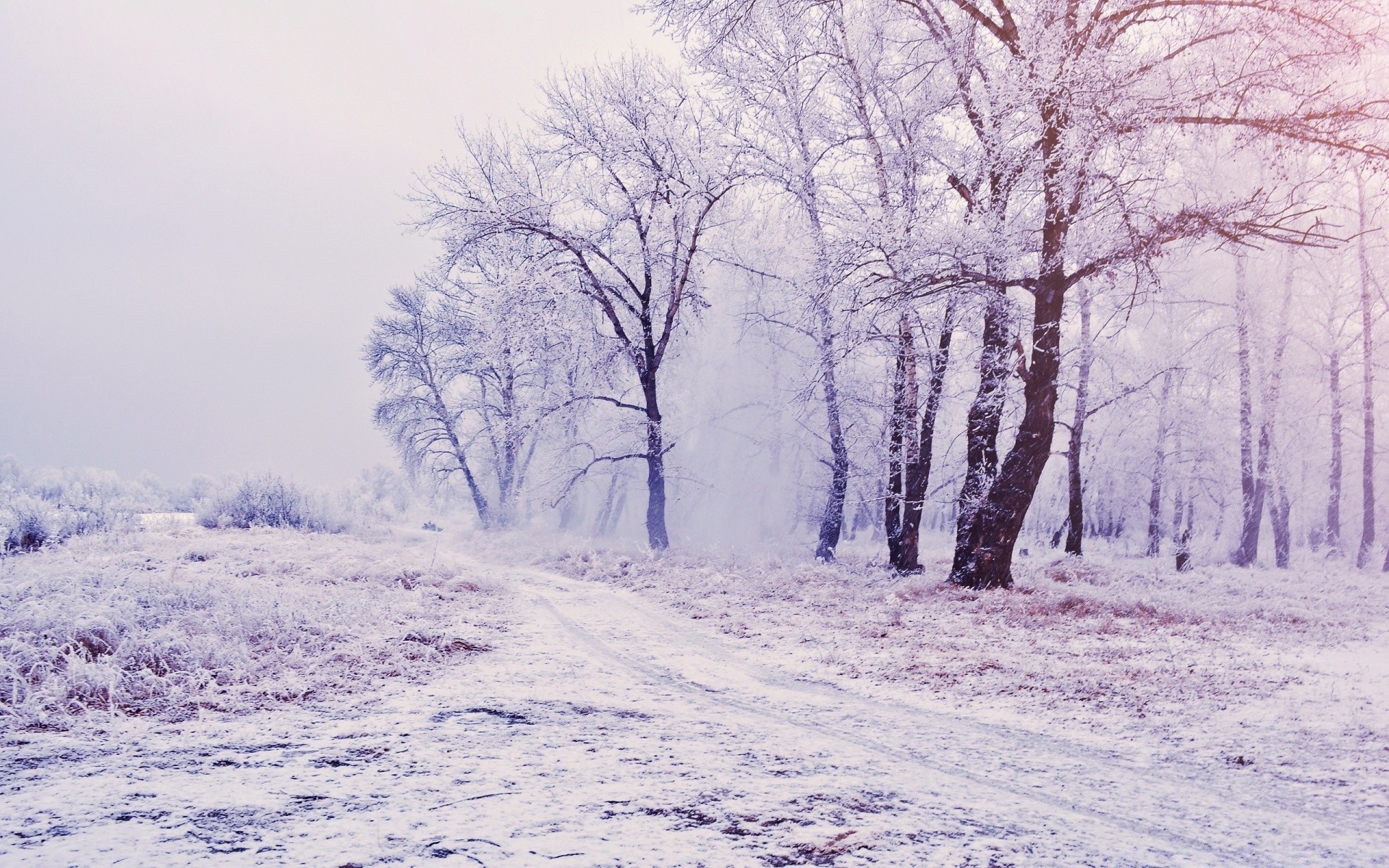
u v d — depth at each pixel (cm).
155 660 607
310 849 309
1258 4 1103
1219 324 2377
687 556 1939
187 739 461
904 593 1303
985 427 1471
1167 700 628
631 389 2600
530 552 2180
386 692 595
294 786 387
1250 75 1096
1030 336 1437
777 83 1784
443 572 1384
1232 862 332
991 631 957
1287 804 408
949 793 411
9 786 372
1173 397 2319
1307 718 577
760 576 1530
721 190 2167
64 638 607
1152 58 1211
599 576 1647
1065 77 1137
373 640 758
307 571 1278
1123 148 1178
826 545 1908
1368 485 2495
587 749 464
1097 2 1242
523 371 2820
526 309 2162
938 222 1400
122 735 463
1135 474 2644
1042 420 1347
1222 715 584
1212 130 1187
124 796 365
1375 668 761
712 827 348
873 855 323
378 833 329
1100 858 331
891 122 1608
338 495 3347
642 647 845
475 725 511
